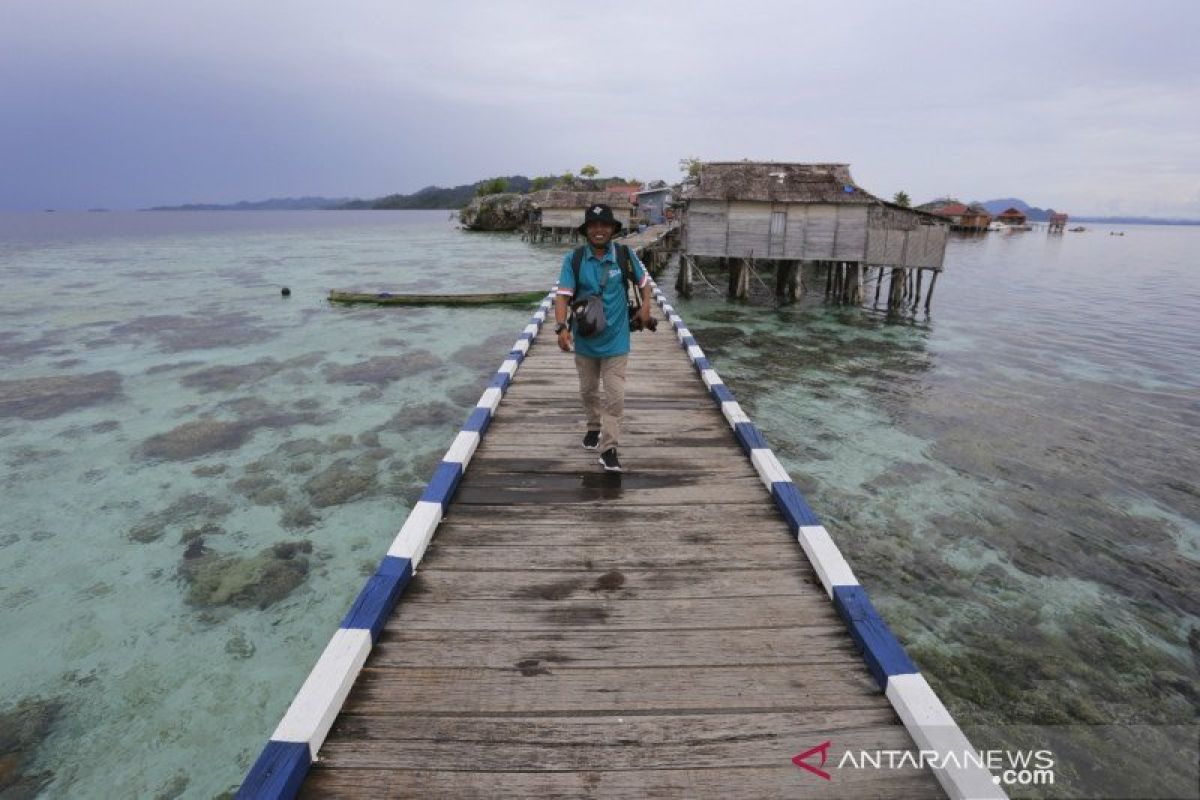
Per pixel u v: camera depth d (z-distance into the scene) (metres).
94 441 10.17
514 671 2.99
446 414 11.42
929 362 15.62
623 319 4.86
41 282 29.22
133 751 4.59
